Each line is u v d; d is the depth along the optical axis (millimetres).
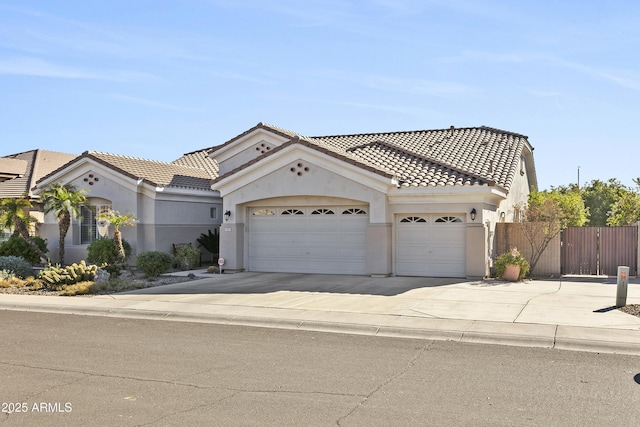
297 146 21359
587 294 16672
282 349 10656
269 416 7008
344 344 11117
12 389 8102
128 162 26891
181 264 24844
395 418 6934
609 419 6918
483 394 7898
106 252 23828
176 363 9578
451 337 11734
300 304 15148
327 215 22062
